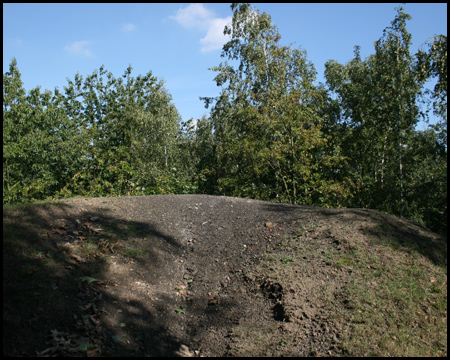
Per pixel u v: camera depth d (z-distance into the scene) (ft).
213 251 22.26
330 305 15.84
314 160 57.98
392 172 63.72
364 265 18.34
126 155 54.54
